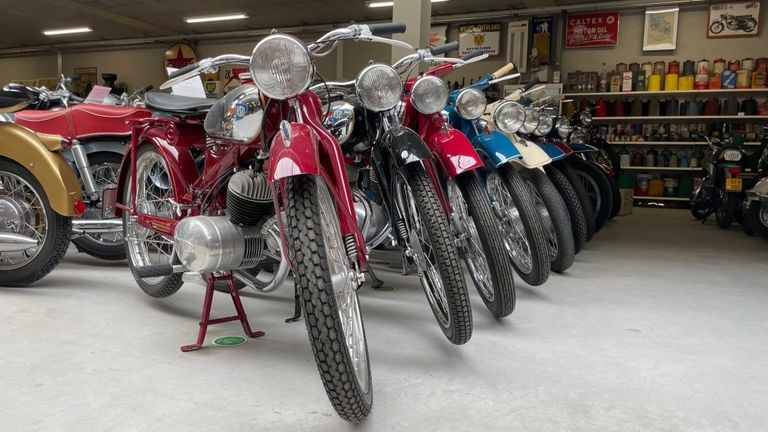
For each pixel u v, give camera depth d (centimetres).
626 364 219
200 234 199
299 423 167
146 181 283
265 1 1041
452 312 207
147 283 284
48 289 305
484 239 245
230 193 204
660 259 442
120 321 254
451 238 207
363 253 165
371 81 199
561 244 351
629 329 261
